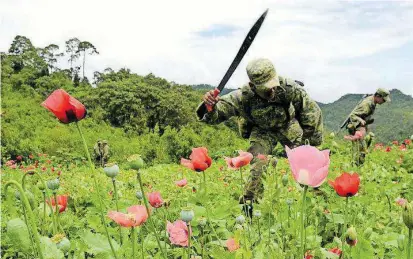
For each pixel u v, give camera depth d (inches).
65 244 70.4
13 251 104.2
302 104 184.9
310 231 114.5
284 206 123.2
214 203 175.0
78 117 72.4
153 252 111.7
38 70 3189.0
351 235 82.0
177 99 2701.8
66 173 547.8
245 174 231.3
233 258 79.9
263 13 173.8
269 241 93.3
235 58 177.5
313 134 189.6
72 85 3171.8
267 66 175.0
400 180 267.3
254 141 188.5
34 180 274.5
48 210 118.0
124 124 2512.3
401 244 87.7
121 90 2620.6
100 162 793.6
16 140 1419.8
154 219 131.7
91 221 125.6
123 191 244.1
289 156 59.7
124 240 98.3
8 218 138.9
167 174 427.2
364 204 150.6
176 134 1280.8
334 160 290.2
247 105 185.8
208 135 1489.9
